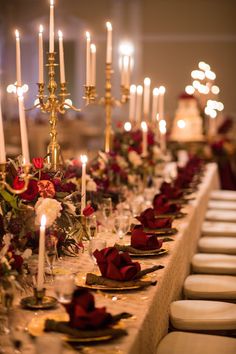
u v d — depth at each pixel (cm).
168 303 303
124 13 1766
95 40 1775
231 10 1730
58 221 290
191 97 859
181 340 274
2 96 1476
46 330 204
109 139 514
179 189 557
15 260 234
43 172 296
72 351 194
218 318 301
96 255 262
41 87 356
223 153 938
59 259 298
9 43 1748
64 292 223
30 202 276
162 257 317
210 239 514
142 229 332
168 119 1110
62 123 1345
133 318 224
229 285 367
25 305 231
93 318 200
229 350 266
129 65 519
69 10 1775
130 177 505
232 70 1742
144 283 256
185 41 1758
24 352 194
